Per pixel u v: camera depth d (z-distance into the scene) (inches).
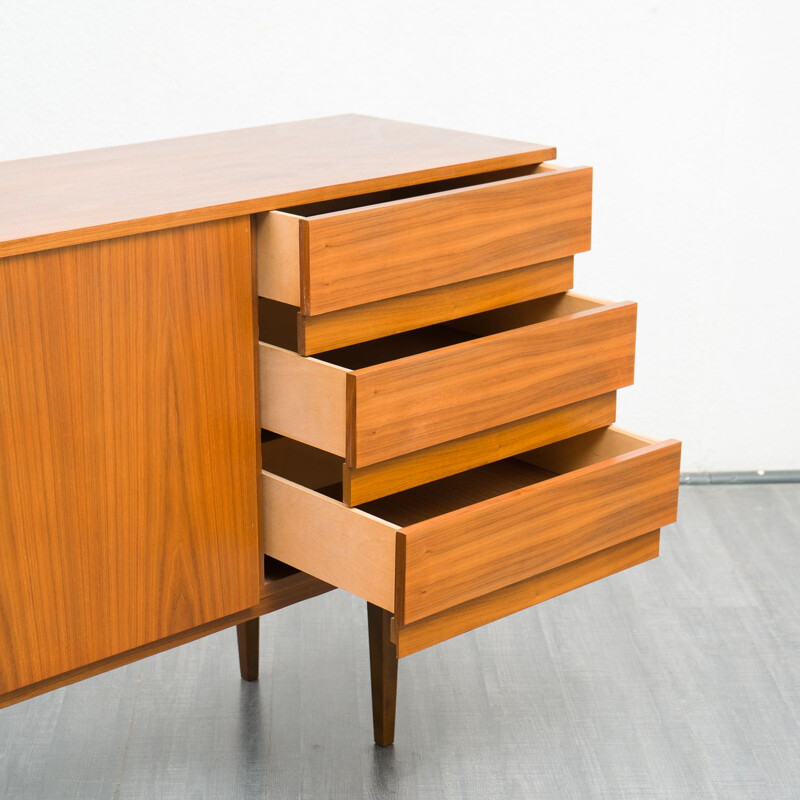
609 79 97.0
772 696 71.5
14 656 51.8
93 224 48.9
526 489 57.8
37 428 49.6
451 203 57.1
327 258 53.1
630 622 80.0
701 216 100.6
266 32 94.0
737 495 102.0
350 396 53.2
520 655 75.7
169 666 74.2
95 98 93.3
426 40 95.5
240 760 64.9
